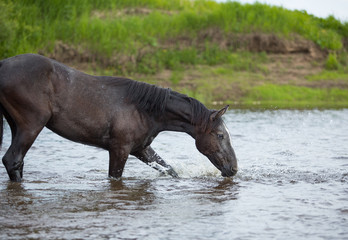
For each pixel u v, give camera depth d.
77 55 38.06
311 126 23.80
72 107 11.06
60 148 16.83
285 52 44.34
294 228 7.80
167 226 7.88
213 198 9.91
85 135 11.45
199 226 7.89
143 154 12.69
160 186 11.20
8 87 10.52
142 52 40.59
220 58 42.56
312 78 41.81
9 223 7.90
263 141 18.78
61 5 41.62
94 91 11.35
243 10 46.84
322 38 46.50
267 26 45.06
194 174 12.93
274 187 11.01
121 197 9.95
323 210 8.87
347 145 17.73
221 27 44.75
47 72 10.80
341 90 40.19
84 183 11.37
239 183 11.55
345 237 7.36
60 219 8.20
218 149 12.06
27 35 36.56
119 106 11.52
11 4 37.25
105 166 13.81
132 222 8.09
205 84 38.38
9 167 10.95
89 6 43.84
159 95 11.91
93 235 7.37
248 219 8.30
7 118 11.30
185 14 45.59
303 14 50.62
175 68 40.44
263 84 39.78
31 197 9.74
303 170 13.06
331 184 11.27
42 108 10.71
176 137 20.27
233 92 37.84
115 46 39.75
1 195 9.85
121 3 46.50
